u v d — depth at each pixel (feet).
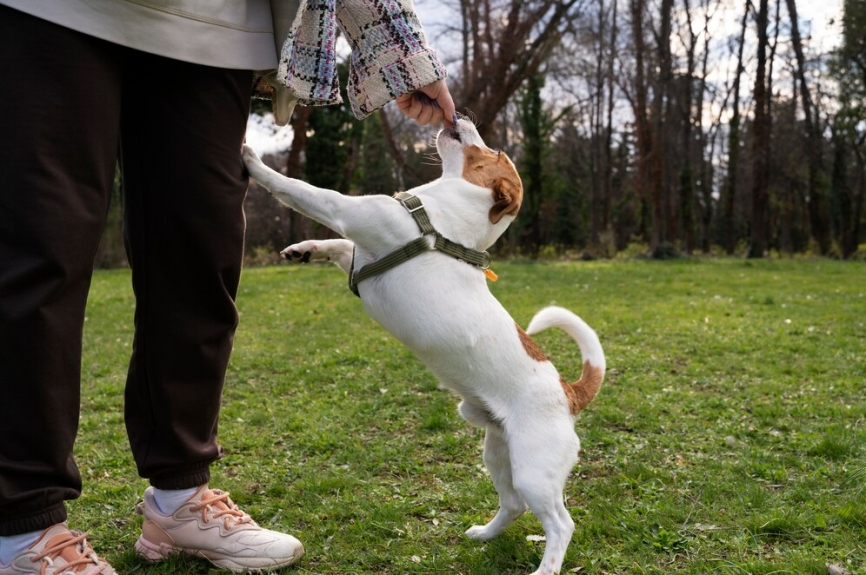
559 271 50.70
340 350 21.16
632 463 11.77
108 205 6.60
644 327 24.73
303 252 9.17
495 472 9.34
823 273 48.11
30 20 5.85
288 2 7.30
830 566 8.22
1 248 5.96
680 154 114.11
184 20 6.57
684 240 115.03
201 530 7.82
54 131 5.96
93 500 10.14
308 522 9.68
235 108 7.15
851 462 11.54
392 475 11.50
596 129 120.98
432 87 8.25
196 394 7.50
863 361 19.02
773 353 20.20
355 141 82.84
